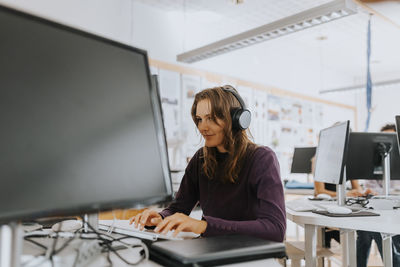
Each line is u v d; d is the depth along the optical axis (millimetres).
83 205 562
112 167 627
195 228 877
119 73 686
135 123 692
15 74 521
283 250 769
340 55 5918
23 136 512
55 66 577
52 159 541
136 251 797
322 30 4770
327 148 1835
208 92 1223
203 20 4266
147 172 691
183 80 4176
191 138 4160
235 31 4625
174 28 4105
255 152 1194
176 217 882
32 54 548
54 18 589
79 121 594
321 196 2193
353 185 2814
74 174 565
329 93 6059
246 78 5094
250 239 817
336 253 2449
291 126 5832
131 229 1011
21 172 500
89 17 3197
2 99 498
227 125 1194
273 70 5566
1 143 485
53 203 528
